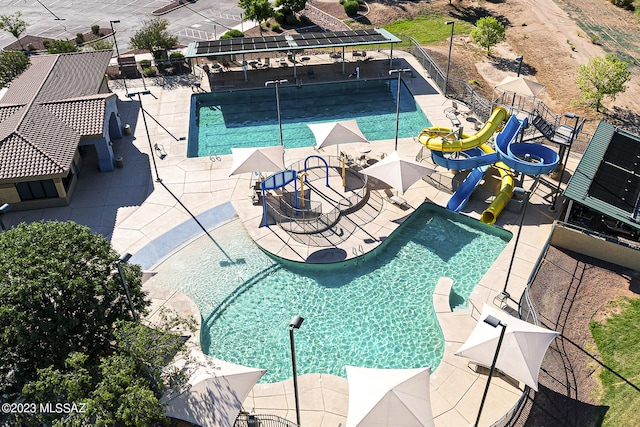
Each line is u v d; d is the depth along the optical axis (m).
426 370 19.41
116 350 20.81
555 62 53.12
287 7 65.62
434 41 59.12
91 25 67.81
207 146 40.97
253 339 24.86
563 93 47.44
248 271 28.56
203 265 28.97
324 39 50.69
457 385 22.00
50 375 17.80
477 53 55.72
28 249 20.53
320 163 37.31
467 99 45.28
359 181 35.09
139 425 17.30
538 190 33.66
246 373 19.55
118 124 40.47
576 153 37.69
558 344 23.95
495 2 70.50
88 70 43.97
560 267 28.11
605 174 31.30
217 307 26.50
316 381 22.28
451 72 51.09
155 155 38.78
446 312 25.16
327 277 28.11
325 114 45.44
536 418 20.80
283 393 21.84
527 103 45.62
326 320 25.72
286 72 51.91
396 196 33.09
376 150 38.59
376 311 26.09
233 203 33.44
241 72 51.94
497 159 32.28
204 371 19.58
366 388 18.66
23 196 32.84
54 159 32.06
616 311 25.62
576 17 64.00
